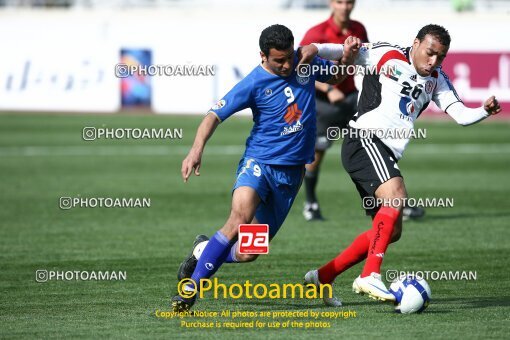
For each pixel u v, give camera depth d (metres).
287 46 20.83
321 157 37.06
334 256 29.98
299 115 21.69
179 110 80.50
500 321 20.95
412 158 59.25
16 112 82.19
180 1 97.19
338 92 35.31
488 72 77.81
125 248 31.25
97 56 81.12
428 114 82.06
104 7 97.50
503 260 29.14
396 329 20.22
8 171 52.06
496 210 39.53
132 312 22.33
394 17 79.62
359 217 38.25
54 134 69.38
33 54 81.81
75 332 20.25
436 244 31.97
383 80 22.92
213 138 69.75
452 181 48.75
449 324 20.66
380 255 21.92
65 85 81.69
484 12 82.06
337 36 36.44
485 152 61.97
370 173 22.48
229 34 80.38
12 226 35.47
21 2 99.19
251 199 21.45
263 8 92.75
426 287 21.84
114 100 81.31
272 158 21.72
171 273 27.31
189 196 43.47
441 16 78.62
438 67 23.31
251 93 21.38
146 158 58.81
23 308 22.86
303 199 44.53
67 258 29.59
